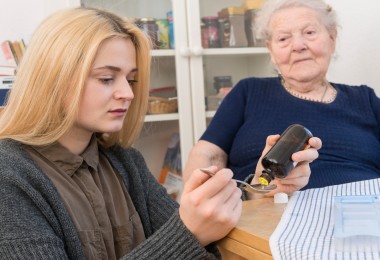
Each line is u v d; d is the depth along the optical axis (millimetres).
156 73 2096
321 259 526
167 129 2131
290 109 1466
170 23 2115
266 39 1604
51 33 845
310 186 1306
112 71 869
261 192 845
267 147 908
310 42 1465
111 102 877
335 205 695
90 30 843
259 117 1487
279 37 1497
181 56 2092
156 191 1077
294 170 904
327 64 1507
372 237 550
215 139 1526
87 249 854
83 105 858
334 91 1550
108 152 1022
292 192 917
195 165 1464
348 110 1483
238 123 1545
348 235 549
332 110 1461
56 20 860
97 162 952
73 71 832
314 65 1478
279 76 1596
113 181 985
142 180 1062
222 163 1518
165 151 2137
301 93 1532
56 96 841
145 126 2088
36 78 843
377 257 516
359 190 919
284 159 805
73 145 907
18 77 874
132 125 1022
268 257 621
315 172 1341
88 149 934
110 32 859
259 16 1628
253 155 1438
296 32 1468
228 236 725
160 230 758
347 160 1393
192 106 2121
